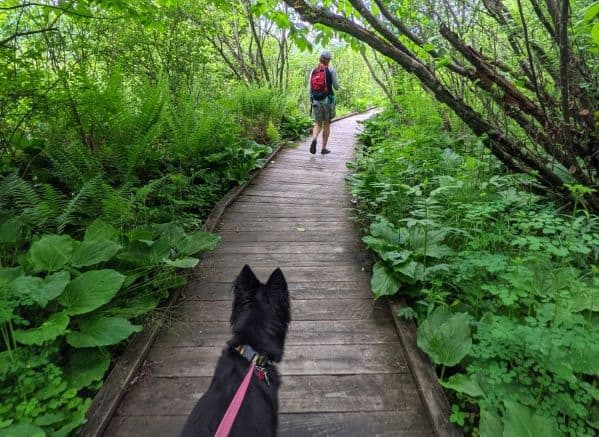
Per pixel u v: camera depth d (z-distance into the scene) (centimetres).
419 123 706
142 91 617
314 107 864
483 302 301
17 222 328
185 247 379
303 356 275
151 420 224
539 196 424
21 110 466
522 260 275
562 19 311
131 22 688
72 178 436
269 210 566
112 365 267
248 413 164
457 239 393
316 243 461
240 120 949
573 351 217
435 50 426
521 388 224
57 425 206
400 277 334
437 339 255
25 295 250
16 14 486
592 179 404
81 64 542
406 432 216
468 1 434
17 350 237
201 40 846
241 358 190
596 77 401
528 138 478
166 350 282
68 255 299
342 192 649
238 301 216
